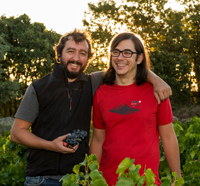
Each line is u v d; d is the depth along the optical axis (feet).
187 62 84.69
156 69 80.59
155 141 7.29
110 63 7.97
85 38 8.03
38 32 83.71
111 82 7.86
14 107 80.69
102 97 7.65
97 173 4.34
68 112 7.56
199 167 11.28
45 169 7.37
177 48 84.07
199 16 89.45
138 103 7.24
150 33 83.46
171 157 7.48
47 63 80.94
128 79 7.63
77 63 7.69
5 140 12.81
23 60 81.15
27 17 84.48
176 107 78.59
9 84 71.77
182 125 17.16
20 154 12.07
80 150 7.57
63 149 6.83
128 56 7.39
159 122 7.43
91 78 8.25
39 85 7.55
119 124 7.22
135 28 87.71
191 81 90.27
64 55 7.79
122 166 4.38
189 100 86.94
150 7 86.69
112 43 7.61
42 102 7.45
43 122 7.50
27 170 7.59
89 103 7.91
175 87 83.25
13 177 10.92
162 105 7.32
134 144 7.01
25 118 7.42
